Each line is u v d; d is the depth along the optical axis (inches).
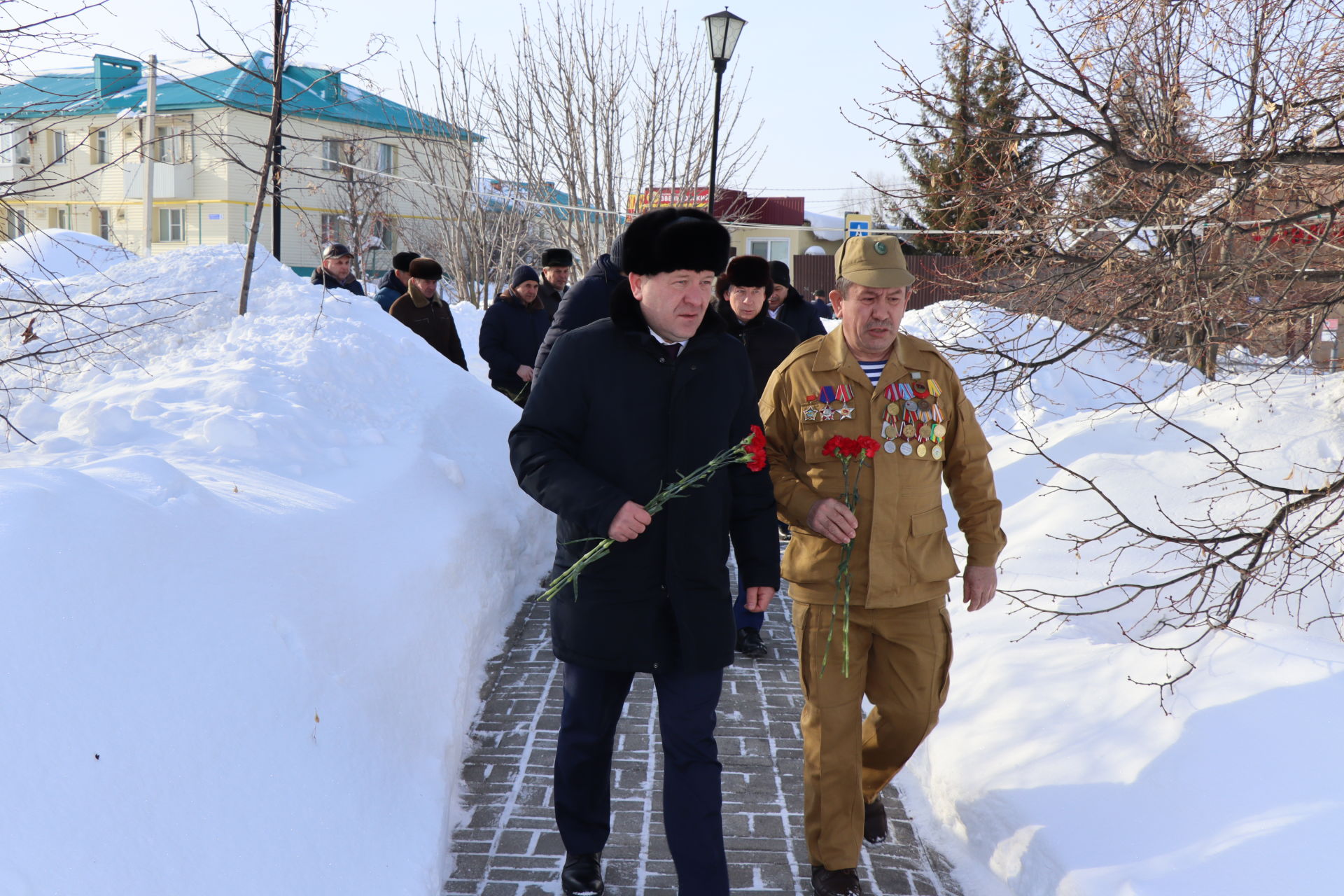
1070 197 217.9
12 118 177.6
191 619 114.1
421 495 201.6
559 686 182.2
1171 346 221.8
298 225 1090.1
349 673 131.8
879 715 125.6
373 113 907.4
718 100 475.8
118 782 92.0
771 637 216.5
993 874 125.6
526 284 337.1
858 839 119.4
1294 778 112.8
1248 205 212.1
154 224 1267.2
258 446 186.7
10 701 89.1
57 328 247.8
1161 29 203.8
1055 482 245.9
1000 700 154.6
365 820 116.1
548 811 138.2
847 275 117.8
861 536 118.6
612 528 103.6
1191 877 104.0
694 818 109.7
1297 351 225.6
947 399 122.6
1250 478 173.0
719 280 218.1
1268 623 153.6
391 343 276.2
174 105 903.1
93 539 110.2
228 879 94.6
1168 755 123.6
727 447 113.5
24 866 79.4
